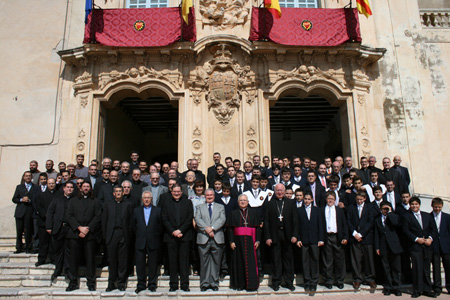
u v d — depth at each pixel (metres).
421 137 11.59
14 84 11.68
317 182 8.15
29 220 8.54
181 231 6.89
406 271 7.52
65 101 11.52
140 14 11.16
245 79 11.38
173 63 11.34
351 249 7.30
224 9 11.84
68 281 7.30
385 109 11.71
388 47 12.22
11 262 8.09
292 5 12.55
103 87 11.23
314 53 11.43
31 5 12.29
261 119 11.10
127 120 15.49
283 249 7.16
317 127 17.41
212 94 11.29
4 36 12.02
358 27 11.33
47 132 11.34
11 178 11.05
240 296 6.73
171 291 6.79
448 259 7.05
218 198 7.64
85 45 11.01
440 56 12.62
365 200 7.62
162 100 13.62
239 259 7.01
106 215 7.13
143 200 7.17
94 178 9.04
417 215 7.16
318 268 7.15
